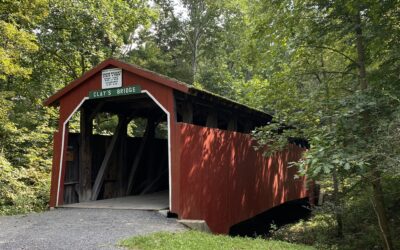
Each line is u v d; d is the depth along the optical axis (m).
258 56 10.27
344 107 6.55
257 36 9.30
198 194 7.89
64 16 14.51
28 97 14.16
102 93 8.60
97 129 17.23
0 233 6.00
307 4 8.24
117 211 7.91
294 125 8.88
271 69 9.97
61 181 8.85
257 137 9.18
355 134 6.09
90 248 5.04
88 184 9.51
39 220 7.11
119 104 10.27
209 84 25.33
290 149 13.95
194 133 7.92
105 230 6.16
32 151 11.76
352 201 10.33
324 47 8.61
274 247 5.64
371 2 6.82
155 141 12.03
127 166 10.87
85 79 8.80
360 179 7.47
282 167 13.03
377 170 5.74
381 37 7.41
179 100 8.30
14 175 9.98
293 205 15.71
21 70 10.02
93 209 8.20
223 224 8.80
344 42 8.55
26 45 10.63
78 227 6.41
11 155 11.29
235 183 9.62
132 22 17.05
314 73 9.48
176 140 7.55
